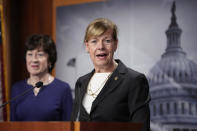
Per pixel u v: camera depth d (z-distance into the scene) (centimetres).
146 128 174
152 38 376
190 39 360
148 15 379
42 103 276
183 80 358
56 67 416
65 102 282
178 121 356
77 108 199
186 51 360
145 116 178
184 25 363
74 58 408
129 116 184
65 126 139
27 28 439
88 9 406
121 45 387
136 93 183
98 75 198
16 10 437
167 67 366
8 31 419
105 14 397
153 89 370
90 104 191
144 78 189
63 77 411
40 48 283
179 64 362
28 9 441
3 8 407
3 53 400
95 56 192
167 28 370
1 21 400
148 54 376
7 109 396
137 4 384
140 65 378
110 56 191
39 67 283
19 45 437
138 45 380
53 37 421
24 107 277
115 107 181
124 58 385
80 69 403
